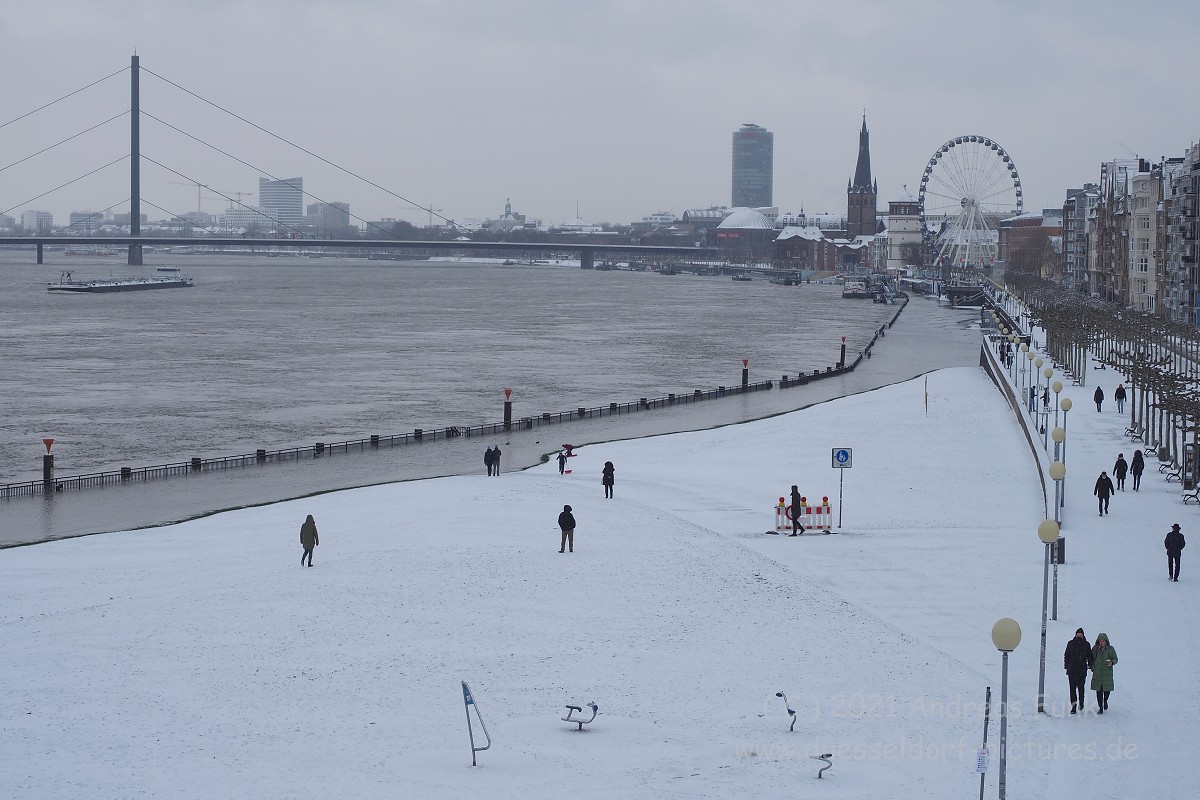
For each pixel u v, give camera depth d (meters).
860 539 74.12
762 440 115.88
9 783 39.44
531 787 39.28
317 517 83.12
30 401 152.50
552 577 64.31
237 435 129.75
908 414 130.75
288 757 41.75
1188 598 59.88
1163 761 41.50
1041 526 47.28
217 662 51.44
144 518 89.69
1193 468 86.44
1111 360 173.50
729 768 40.94
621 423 136.62
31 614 59.50
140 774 40.28
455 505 84.69
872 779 40.12
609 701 47.34
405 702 47.16
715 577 64.75
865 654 52.88
